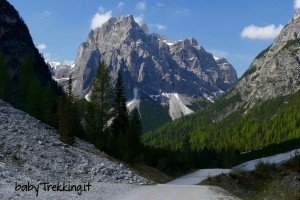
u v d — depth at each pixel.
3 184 22.08
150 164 68.25
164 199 23.61
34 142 39.12
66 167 35.41
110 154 56.00
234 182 48.75
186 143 144.88
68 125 48.62
